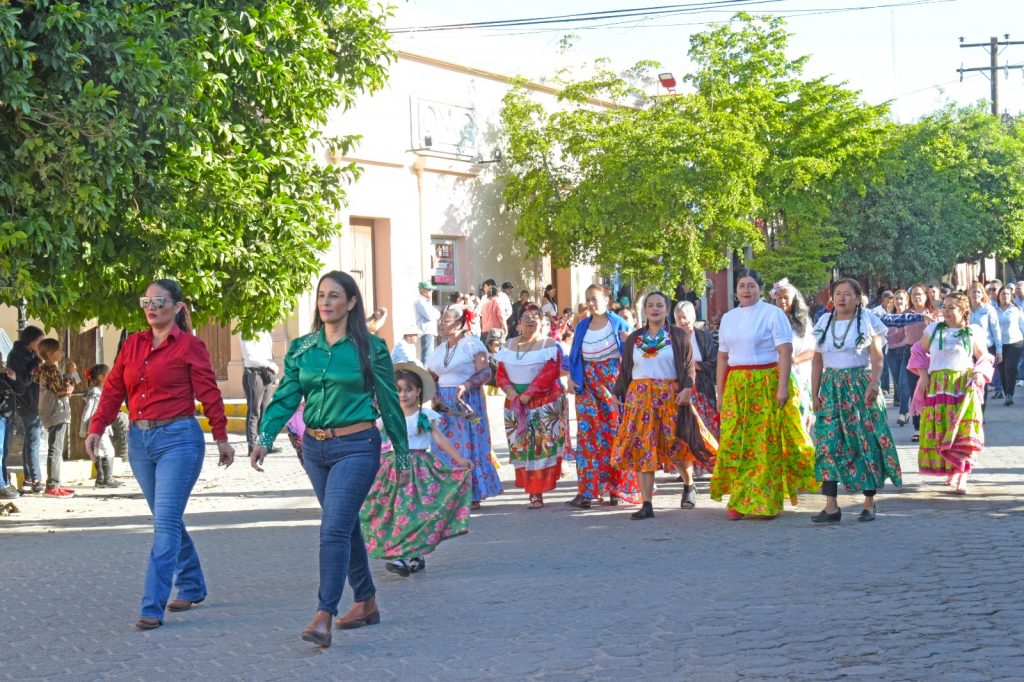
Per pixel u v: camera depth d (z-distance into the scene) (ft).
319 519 38.29
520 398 39.04
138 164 37.83
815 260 108.68
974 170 144.77
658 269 89.10
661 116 90.12
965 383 39.29
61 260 36.81
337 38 50.21
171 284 24.73
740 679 18.75
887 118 133.69
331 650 21.48
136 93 37.17
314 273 47.75
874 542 30.42
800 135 105.29
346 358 21.84
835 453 33.88
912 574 26.25
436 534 27.89
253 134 46.83
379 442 22.09
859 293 34.22
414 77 83.82
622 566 28.43
